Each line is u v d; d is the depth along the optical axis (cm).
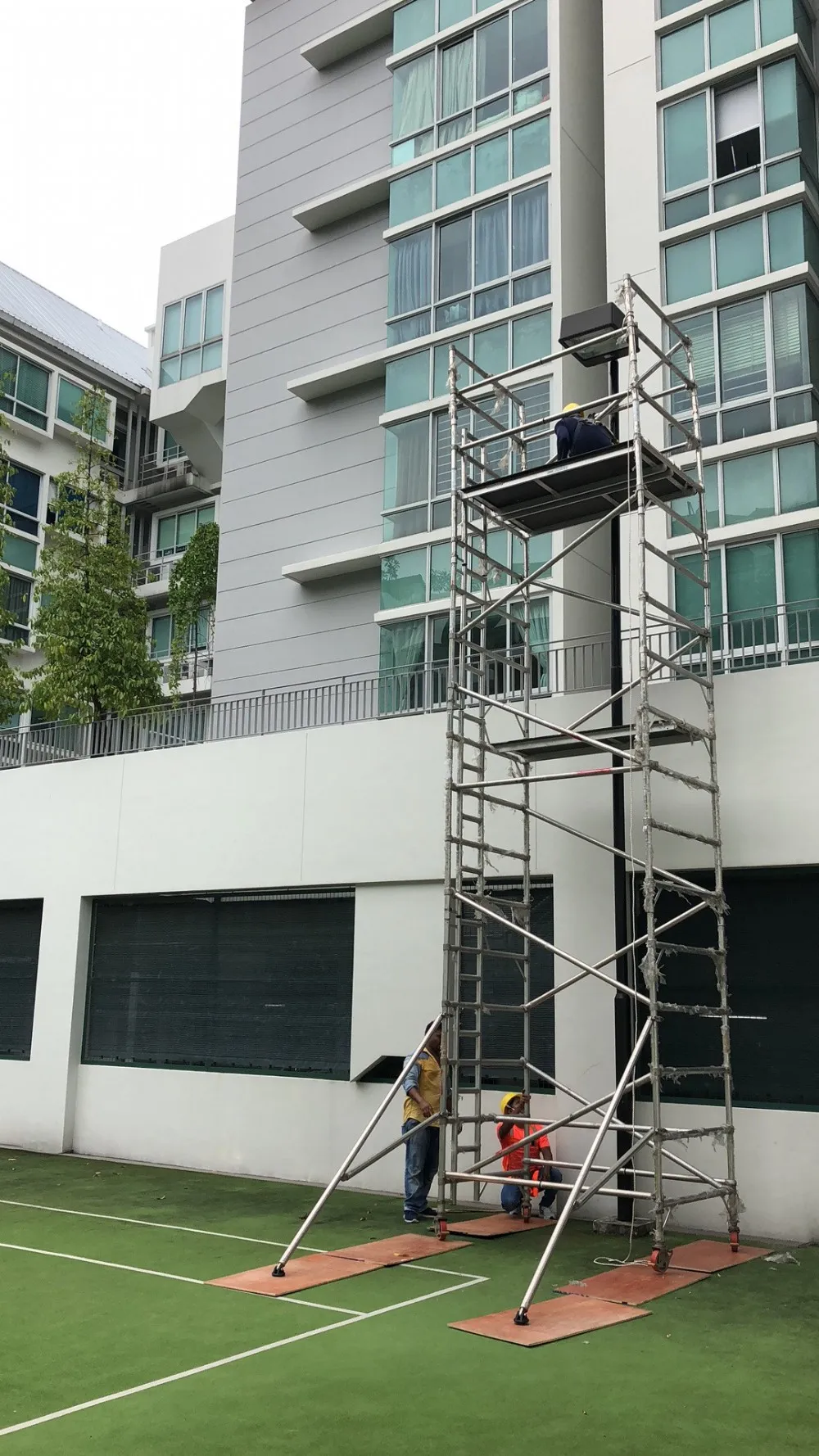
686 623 1014
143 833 1510
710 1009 921
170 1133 1405
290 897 1373
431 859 1238
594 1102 934
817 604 1471
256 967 1387
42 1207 1107
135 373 3953
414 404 1998
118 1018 1514
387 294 2170
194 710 1639
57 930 1577
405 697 1502
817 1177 946
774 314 1588
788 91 1636
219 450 3114
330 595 2158
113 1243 935
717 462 1593
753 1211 968
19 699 2184
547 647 1547
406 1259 863
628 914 1050
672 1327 684
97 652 2106
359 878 1288
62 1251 904
